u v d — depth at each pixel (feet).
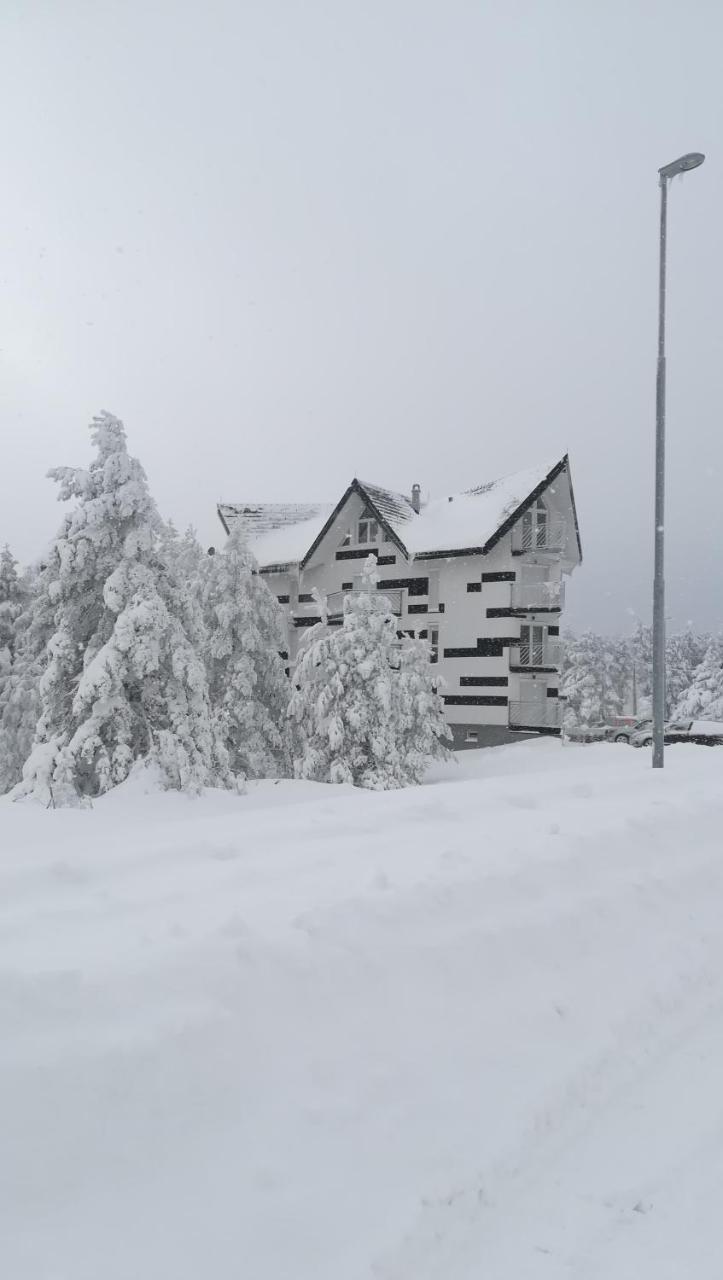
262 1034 13.12
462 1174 11.83
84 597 70.95
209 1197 10.36
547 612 135.13
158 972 13.38
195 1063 12.05
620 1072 15.39
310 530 163.02
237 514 176.65
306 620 154.30
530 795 31.58
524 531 134.21
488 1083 13.96
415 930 17.01
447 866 20.30
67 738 66.54
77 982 12.67
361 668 92.79
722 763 47.91
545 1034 15.76
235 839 23.16
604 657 286.66
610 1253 10.69
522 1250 10.73
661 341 52.11
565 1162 12.67
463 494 150.92
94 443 71.31
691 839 26.40
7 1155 9.95
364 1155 11.68
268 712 97.76
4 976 12.38
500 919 18.45
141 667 65.82
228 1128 11.48
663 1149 13.05
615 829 25.03
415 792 32.45
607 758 105.09
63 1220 9.58
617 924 20.35
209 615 96.17
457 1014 15.49
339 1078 12.98
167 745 64.90
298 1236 10.07
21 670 94.48
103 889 18.10
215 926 15.17
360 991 14.90
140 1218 9.85
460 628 136.56
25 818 33.09
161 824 28.12
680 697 239.71
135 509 70.03
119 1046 11.66
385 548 144.25
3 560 101.81
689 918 21.91
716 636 237.04
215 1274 9.32
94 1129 10.66
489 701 133.18
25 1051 11.19
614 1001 17.54
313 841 23.39
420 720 97.14
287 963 14.60
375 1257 9.99
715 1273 10.32
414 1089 13.29
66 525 70.95
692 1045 16.67
